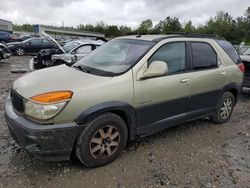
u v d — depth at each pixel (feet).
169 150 14.02
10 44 66.74
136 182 11.17
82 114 10.92
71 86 11.07
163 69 12.73
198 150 14.23
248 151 14.51
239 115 20.70
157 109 13.53
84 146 11.25
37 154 10.64
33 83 11.67
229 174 12.12
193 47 15.44
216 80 16.46
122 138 12.48
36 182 10.84
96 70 12.98
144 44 13.98
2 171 11.47
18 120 10.77
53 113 10.37
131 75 12.42
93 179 11.20
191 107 15.39
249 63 25.26
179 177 11.68
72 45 38.47
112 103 11.65
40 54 37.91
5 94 24.23
